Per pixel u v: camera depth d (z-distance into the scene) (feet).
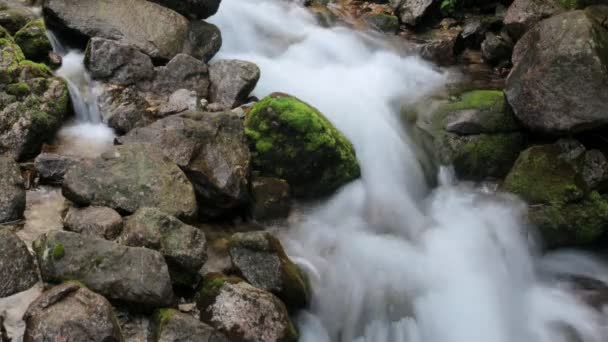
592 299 19.16
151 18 22.67
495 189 22.09
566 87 20.30
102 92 19.92
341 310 16.10
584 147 21.01
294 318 15.42
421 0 32.32
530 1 27.09
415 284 17.40
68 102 19.19
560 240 20.53
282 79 24.80
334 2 34.63
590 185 20.65
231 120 18.48
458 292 17.62
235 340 13.50
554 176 20.79
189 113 18.31
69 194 15.42
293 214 18.83
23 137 17.12
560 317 18.35
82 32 21.54
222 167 17.15
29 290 12.85
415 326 16.53
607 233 20.92
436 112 23.45
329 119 22.50
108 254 13.21
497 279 18.66
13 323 12.04
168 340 12.45
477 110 22.79
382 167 21.61
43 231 14.82
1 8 21.42
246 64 21.83
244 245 15.31
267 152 18.86
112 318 12.05
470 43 31.09
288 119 18.71
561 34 20.83
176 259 14.10
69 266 13.00
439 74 28.22
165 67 21.24
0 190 14.93
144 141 17.30
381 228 19.43
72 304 11.96
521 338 17.40
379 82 26.40
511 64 28.58
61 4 21.54
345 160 19.74
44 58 20.45
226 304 13.85
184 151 17.07
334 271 16.90
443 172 22.31
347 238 18.43
